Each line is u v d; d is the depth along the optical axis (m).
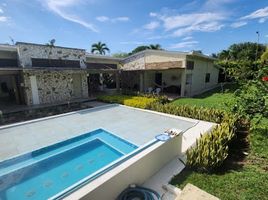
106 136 8.33
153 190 4.25
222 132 5.99
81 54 18.06
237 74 8.09
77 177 5.43
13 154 6.44
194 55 17.55
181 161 5.62
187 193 3.47
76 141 7.84
